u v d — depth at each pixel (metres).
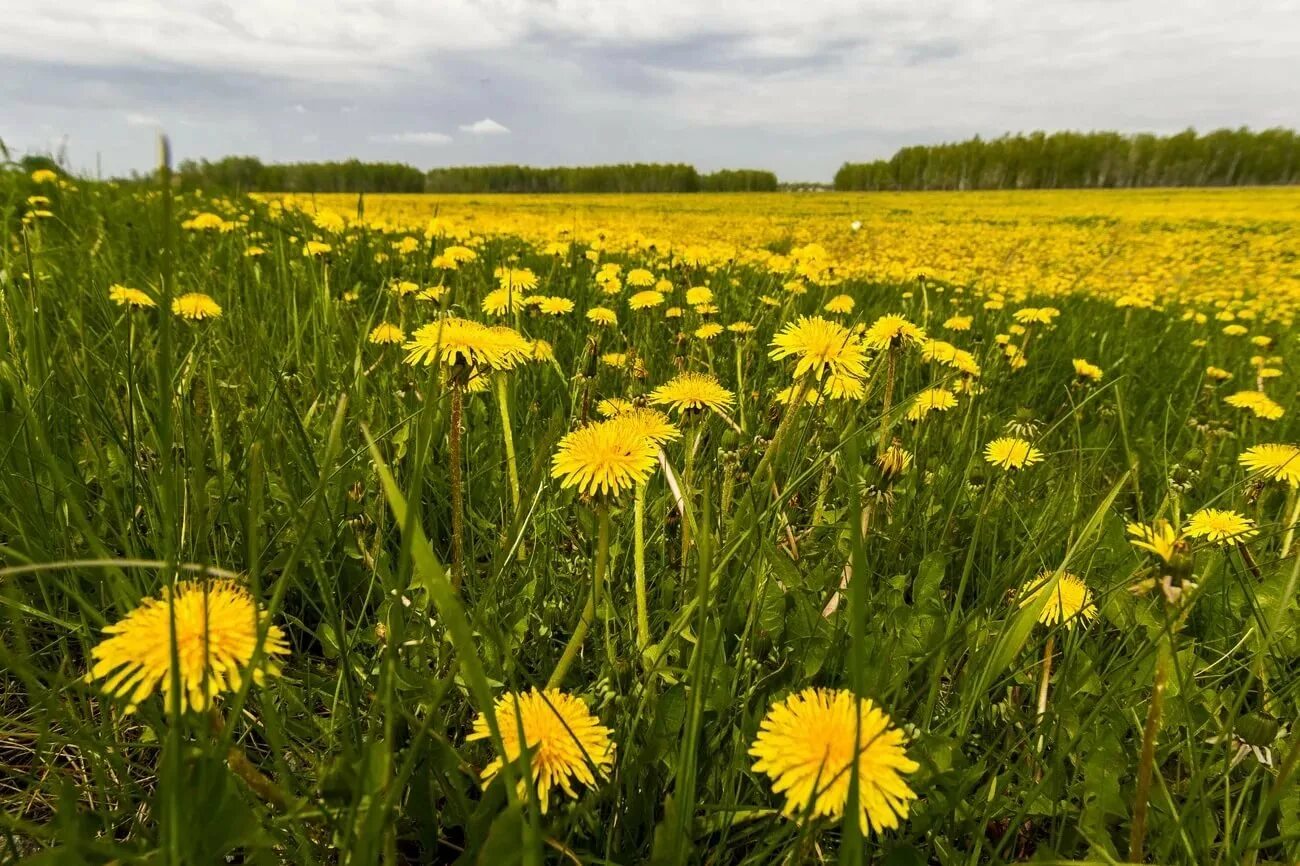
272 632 0.76
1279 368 4.28
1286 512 1.67
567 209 29.53
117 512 1.33
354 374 2.18
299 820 0.83
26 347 1.87
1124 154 70.56
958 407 2.47
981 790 1.07
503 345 1.23
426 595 1.22
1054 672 1.34
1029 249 15.37
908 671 1.11
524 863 0.66
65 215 4.81
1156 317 6.65
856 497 0.68
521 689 1.22
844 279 6.24
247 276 3.18
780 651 1.33
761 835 0.98
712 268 5.44
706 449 1.92
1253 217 27.72
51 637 1.30
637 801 0.99
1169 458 2.59
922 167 74.62
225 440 1.80
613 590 1.46
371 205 20.28
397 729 1.05
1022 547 1.73
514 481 1.48
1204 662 1.31
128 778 0.98
